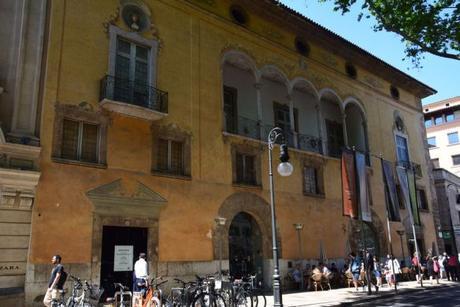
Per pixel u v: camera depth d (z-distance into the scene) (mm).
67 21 15500
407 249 29000
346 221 24719
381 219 27422
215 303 12219
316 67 26109
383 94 31469
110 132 15773
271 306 14328
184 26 19375
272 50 23500
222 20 21125
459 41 14539
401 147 31844
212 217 18078
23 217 13188
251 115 23312
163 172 16922
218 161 19062
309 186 23531
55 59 14898
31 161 13664
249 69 22703
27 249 13039
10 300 12312
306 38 25859
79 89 15266
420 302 15492
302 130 26203
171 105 17891
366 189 22734
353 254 22406
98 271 14281
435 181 36875
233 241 19328
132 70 17094
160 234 16234
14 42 14445
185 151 17891
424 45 15320
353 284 22266
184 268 16516
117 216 15219
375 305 14898
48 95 14477
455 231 36000
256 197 20219
